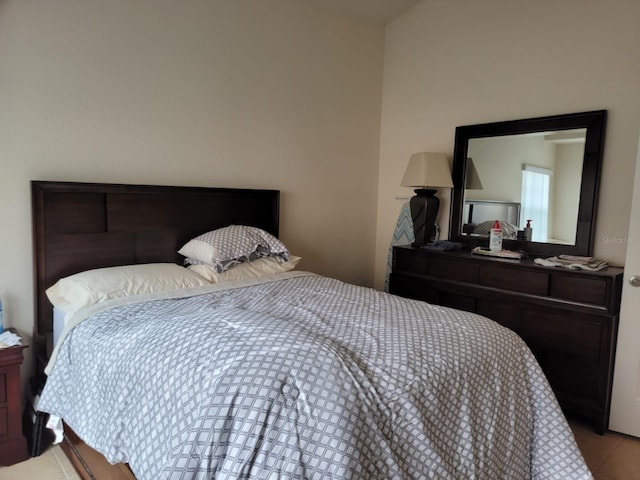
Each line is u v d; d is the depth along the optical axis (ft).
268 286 7.97
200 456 3.56
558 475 5.58
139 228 8.53
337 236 12.35
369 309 6.52
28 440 6.99
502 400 5.33
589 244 9.02
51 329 7.57
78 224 7.82
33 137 7.44
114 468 5.08
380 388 4.22
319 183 11.78
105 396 5.01
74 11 7.68
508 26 10.17
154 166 8.84
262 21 10.25
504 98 10.32
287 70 10.82
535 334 8.61
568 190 9.28
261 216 10.46
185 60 9.09
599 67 8.88
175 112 9.04
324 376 4.05
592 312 7.88
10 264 7.41
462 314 6.35
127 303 6.56
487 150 10.59
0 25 7.00
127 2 8.25
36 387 7.25
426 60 11.80
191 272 8.10
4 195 7.26
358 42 12.22
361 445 3.72
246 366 4.04
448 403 4.66
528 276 8.62
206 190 9.36
